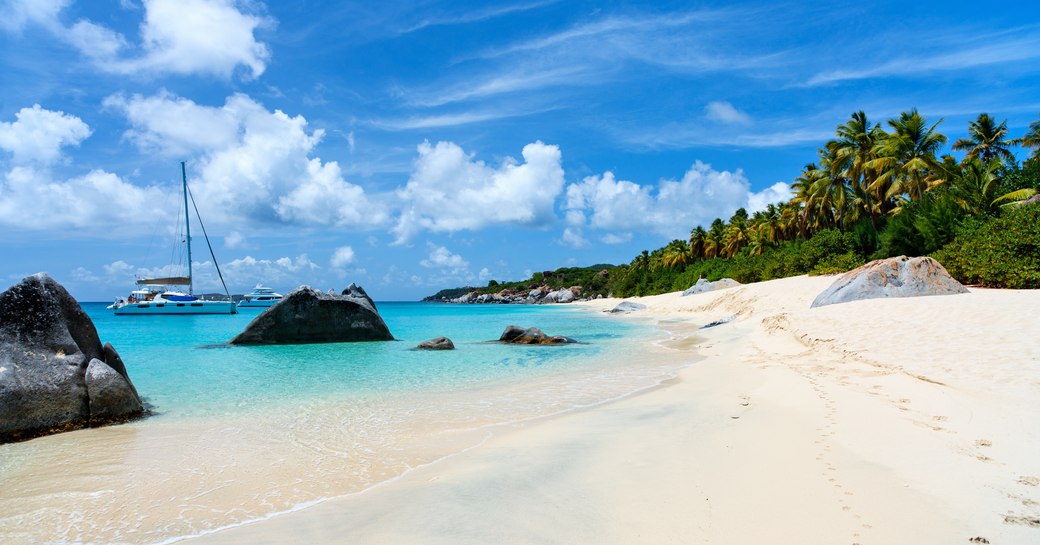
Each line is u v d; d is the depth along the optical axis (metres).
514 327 24.09
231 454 7.53
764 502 4.91
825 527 4.31
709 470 5.90
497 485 5.81
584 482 5.77
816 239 46.84
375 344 23.06
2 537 5.06
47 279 10.62
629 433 7.84
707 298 44.81
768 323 20.83
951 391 8.50
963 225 28.38
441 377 14.24
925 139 38.69
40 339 9.74
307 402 11.01
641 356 18.03
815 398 9.10
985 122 51.47
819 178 55.94
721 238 92.62
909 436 6.53
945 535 4.05
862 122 46.31
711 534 4.32
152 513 5.55
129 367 16.08
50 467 7.08
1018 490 4.80
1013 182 31.92
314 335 23.42
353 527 4.91
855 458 5.92
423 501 5.45
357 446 7.84
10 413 8.53
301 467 6.92
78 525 5.30
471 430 8.66
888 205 51.50
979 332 11.97
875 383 9.75
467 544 4.38
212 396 11.66
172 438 8.43
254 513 5.48
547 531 4.57
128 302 63.09
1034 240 22.09
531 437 7.98
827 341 14.46
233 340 22.86
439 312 79.69
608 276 146.12
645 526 4.56
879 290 20.27
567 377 14.01
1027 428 6.46
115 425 9.27
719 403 9.58
